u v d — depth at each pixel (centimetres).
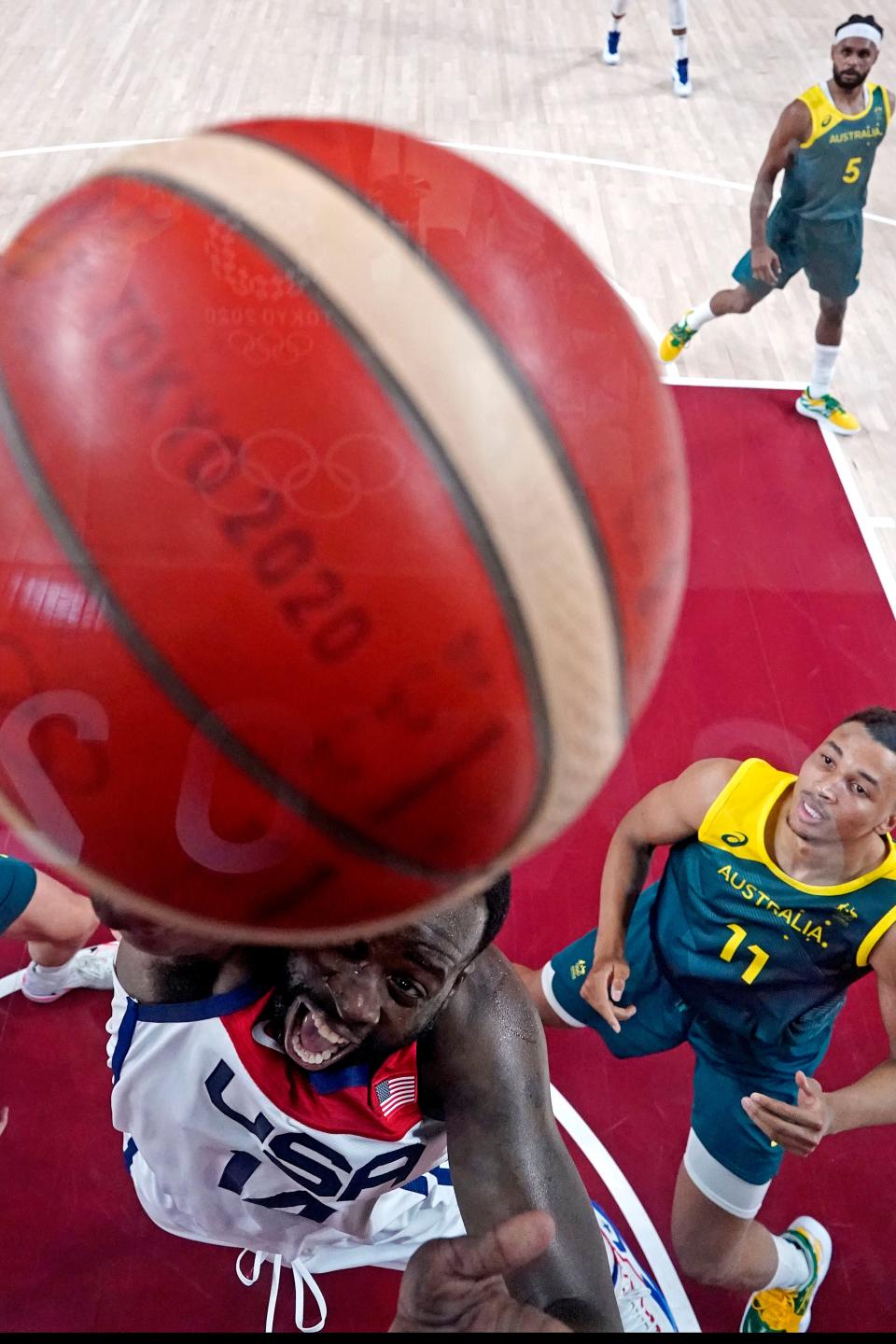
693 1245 128
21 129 382
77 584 45
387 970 80
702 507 250
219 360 43
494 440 45
